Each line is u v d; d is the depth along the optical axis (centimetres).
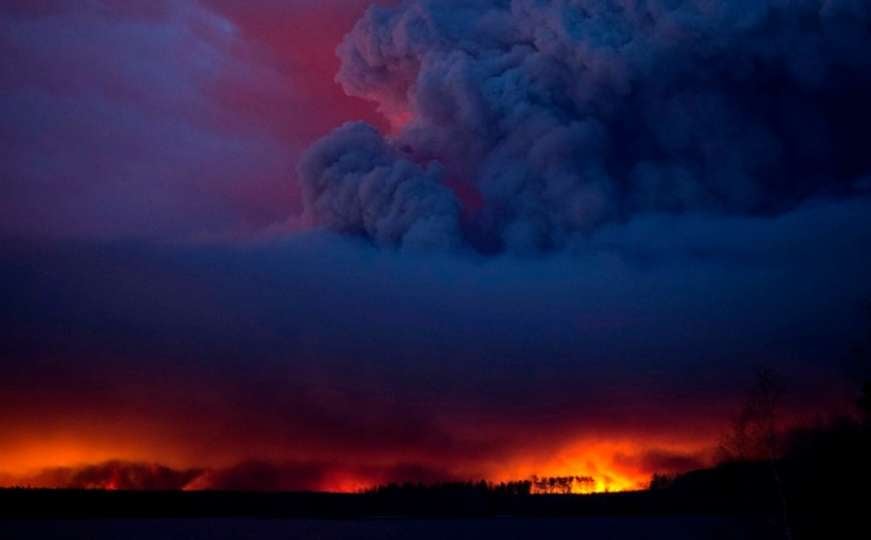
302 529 7662
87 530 7369
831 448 2675
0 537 6900
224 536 7031
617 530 6169
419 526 7581
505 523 7644
